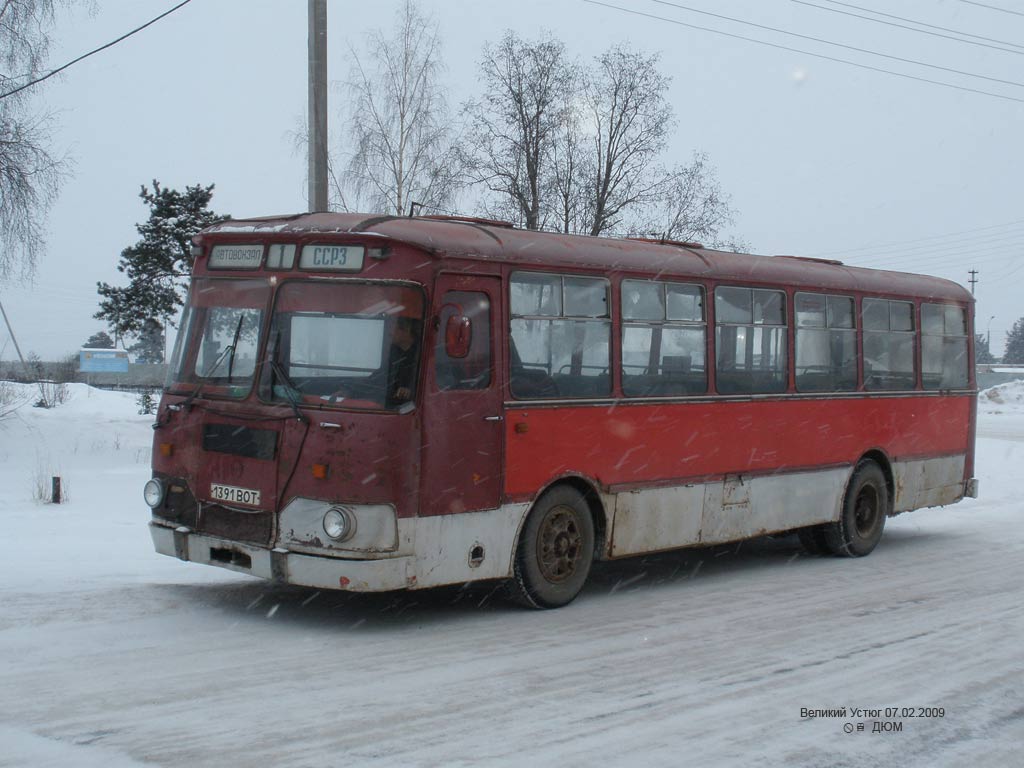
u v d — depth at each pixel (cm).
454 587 1045
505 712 642
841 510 1302
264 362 853
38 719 597
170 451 898
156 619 845
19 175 2330
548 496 941
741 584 1127
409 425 814
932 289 1474
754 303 1177
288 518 816
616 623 908
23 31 2336
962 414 1523
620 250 1025
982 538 1512
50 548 1143
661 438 1051
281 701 646
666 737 607
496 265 889
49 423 2864
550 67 3434
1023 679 756
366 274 830
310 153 1488
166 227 3584
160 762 536
